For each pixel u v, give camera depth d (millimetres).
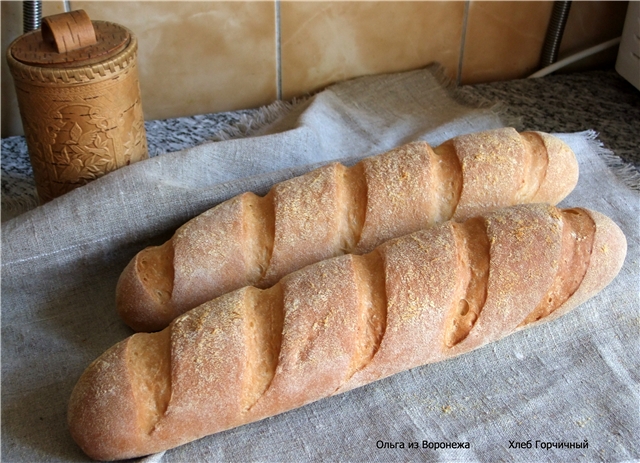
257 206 727
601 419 661
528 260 669
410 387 683
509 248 672
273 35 915
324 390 644
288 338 634
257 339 644
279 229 702
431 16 953
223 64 918
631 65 938
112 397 617
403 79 968
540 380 688
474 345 673
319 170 739
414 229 723
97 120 748
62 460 634
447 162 747
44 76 716
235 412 626
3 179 847
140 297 686
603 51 1026
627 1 993
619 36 1018
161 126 919
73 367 688
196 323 641
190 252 691
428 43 973
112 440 612
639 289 736
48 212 735
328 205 712
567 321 720
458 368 696
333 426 658
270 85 948
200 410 619
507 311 666
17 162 870
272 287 673
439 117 921
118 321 721
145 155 815
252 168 822
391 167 731
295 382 633
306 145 843
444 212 735
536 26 992
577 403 671
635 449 643
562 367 697
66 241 734
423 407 670
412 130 904
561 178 756
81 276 748
